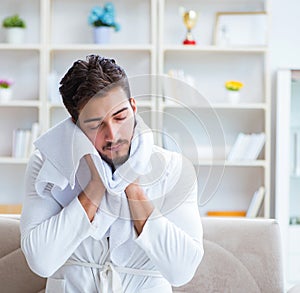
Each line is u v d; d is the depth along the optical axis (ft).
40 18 15.12
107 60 5.05
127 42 15.40
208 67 15.51
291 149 15.19
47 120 14.64
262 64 15.52
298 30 15.48
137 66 15.44
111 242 5.44
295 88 15.11
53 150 5.29
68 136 5.23
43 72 14.65
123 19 15.42
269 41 15.48
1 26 15.39
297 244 14.85
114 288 5.46
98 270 5.54
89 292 5.51
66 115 15.44
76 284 5.54
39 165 5.60
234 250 7.08
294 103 15.11
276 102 15.33
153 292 5.56
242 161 14.70
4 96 14.78
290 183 15.16
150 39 14.89
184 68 15.47
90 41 15.42
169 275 5.43
